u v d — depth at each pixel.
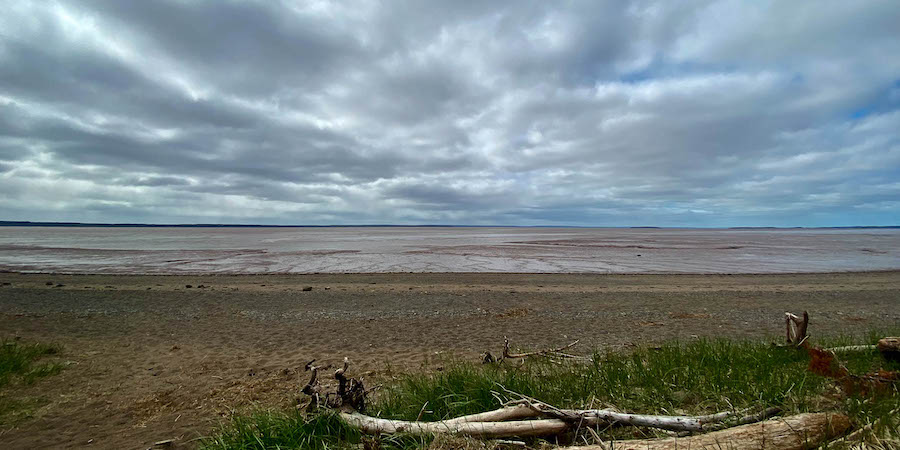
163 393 6.17
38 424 5.16
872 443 3.25
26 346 8.41
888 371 4.54
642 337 9.52
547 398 4.54
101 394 6.15
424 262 29.52
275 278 20.66
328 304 13.80
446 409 4.37
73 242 59.31
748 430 3.29
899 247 52.22
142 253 37.06
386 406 4.56
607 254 37.50
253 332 10.17
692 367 5.32
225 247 46.66
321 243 58.06
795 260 32.19
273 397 5.90
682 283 18.97
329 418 3.98
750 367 5.23
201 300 14.49
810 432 3.29
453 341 9.27
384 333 10.04
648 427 3.70
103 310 12.84
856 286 18.22
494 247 48.44
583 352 8.20
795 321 6.34
